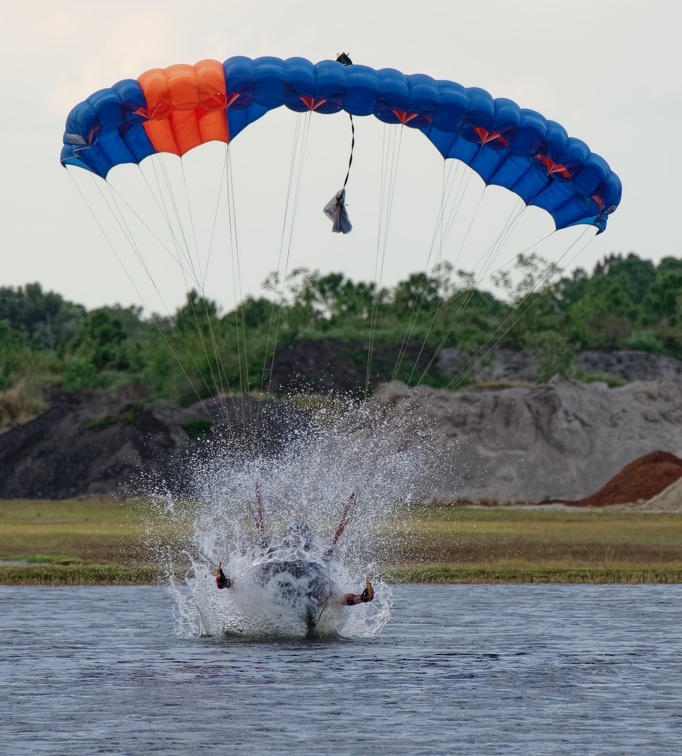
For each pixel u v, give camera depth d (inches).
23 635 2792.8
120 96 2950.3
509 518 7504.9
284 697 2106.3
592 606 3366.1
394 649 2610.7
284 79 2920.8
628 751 1766.7
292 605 2748.5
